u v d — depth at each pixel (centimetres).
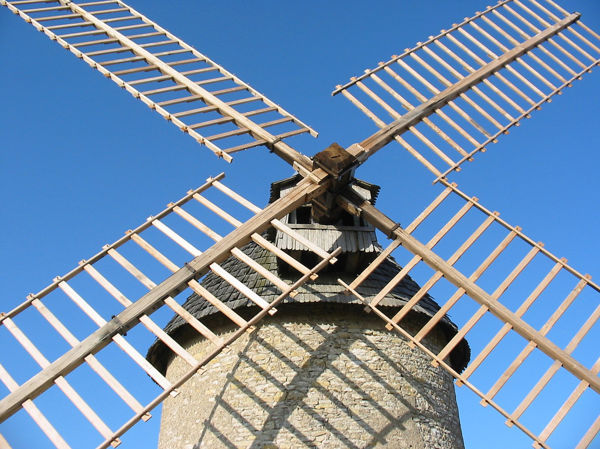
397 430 952
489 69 1210
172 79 1197
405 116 1104
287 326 1016
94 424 756
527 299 908
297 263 906
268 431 937
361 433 938
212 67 1244
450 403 1051
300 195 980
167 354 1145
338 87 1138
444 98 1141
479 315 901
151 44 1262
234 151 1033
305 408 949
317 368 982
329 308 1033
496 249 955
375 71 1170
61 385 792
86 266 916
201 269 899
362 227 1078
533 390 838
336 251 903
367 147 1036
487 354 866
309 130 1133
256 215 959
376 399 970
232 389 983
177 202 989
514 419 815
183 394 1043
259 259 1098
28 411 771
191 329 1082
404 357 1025
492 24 1309
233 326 1039
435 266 940
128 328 850
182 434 1000
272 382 973
